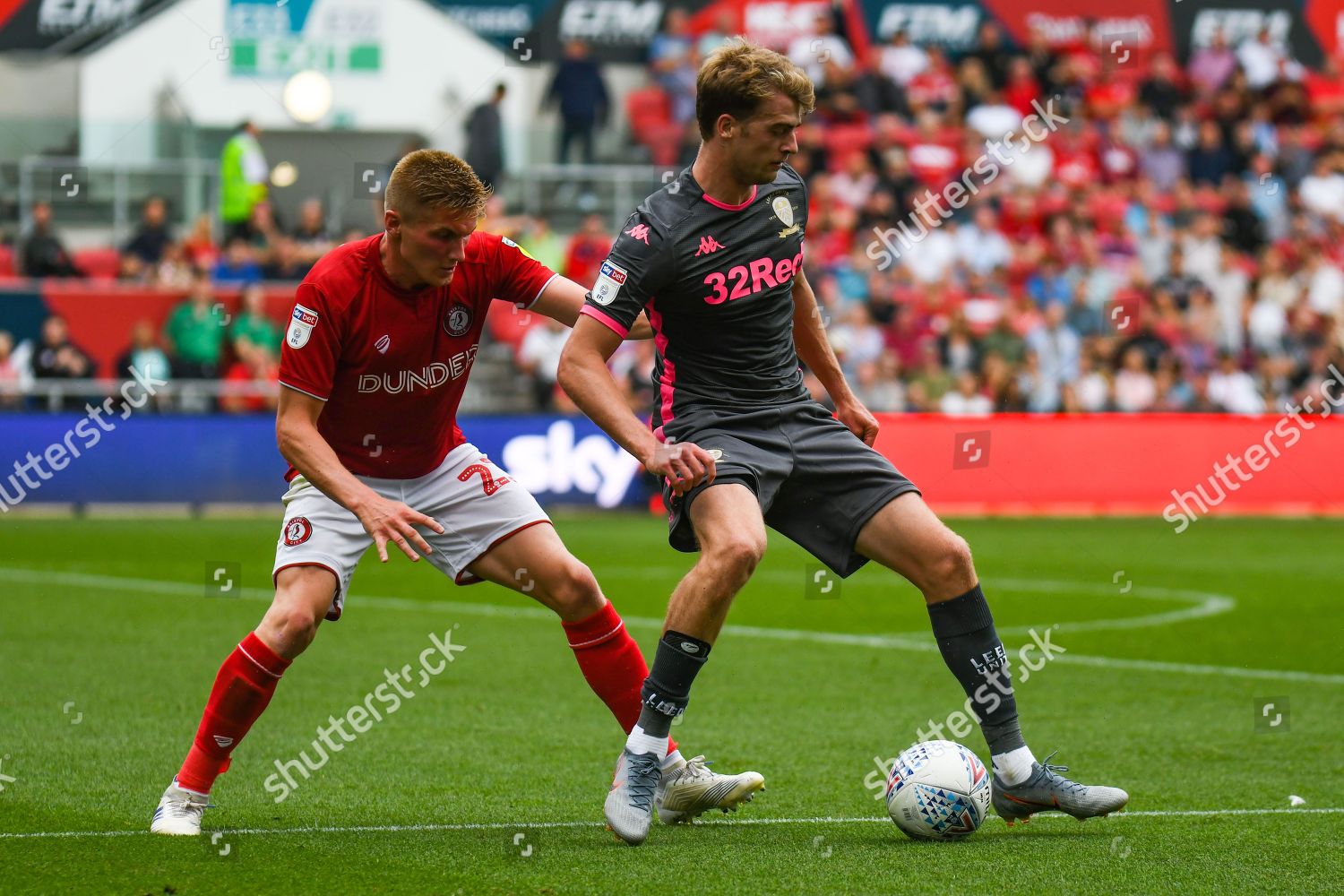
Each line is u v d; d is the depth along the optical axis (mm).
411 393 14805
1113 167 65312
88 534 46781
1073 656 27469
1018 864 13211
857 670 25625
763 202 14992
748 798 15078
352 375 14586
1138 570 40500
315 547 14750
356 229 59312
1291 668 26078
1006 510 55250
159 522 50312
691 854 13602
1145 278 62281
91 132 62000
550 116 65250
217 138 62938
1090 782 17375
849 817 15453
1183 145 66000
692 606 13953
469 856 13500
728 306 14859
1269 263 63250
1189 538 48406
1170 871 12969
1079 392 59219
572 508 54375
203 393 54062
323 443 14133
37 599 33750
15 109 62625
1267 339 62594
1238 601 34781
